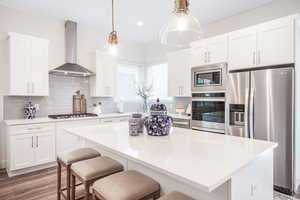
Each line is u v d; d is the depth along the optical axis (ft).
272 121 8.00
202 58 11.12
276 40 8.12
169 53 14.32
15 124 9.50
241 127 9.07
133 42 17.17
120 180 4.41
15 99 11.19
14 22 11.02
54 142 10.80
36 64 10.89
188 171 3.21
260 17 10.59
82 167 5.29
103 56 13.89
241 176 3.78
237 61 9.48
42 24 11.98
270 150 4.85
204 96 10.93
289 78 7.58
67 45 12.73
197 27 5.99
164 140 5.41
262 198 4.62
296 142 7.68
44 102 12.27
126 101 17.21
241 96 9.04
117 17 12.06
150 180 4.48
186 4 5.27
